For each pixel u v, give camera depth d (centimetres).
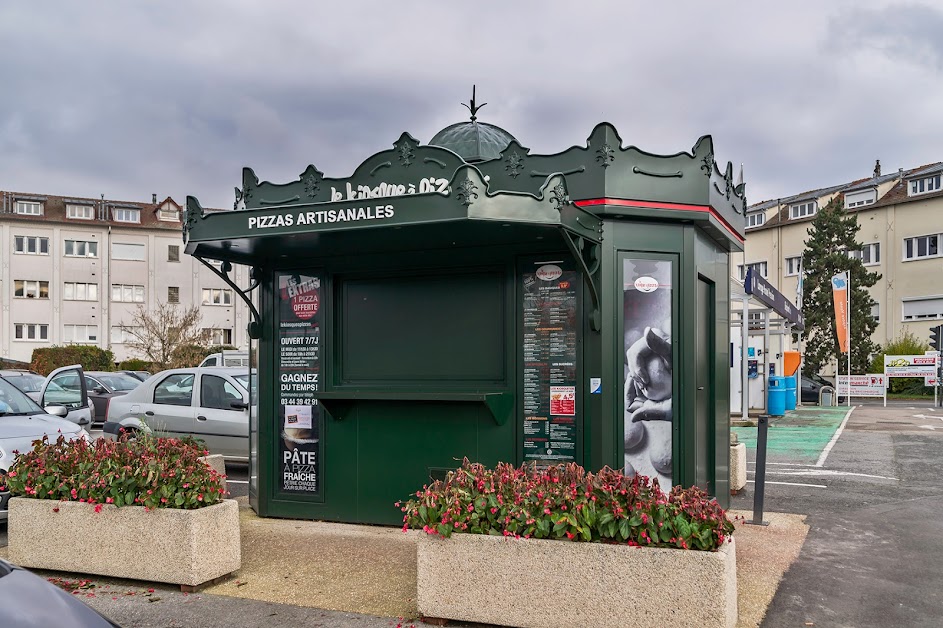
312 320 796
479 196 569
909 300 4138
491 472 522
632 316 687
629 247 689
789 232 4772
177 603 528
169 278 5166
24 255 4950
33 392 1692
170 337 3891
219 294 5272
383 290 777
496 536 473
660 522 448
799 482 1062
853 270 4153
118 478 574
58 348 3728
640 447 681
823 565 625
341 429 778
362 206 607
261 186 794
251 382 843
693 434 693
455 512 480
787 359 2645
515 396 706
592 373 675
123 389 1950
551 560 459
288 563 622
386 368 772
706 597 430
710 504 456
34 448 630
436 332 753
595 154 677
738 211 840
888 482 1059
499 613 470
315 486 788
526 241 702
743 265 5053
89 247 5053
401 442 752
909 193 4191
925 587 568
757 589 555
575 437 684
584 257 680
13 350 4897
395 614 505
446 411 732
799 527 762
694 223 709
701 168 699
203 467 587
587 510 461
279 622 491
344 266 782
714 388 799
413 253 752
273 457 806
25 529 593
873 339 4294
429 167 716
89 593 550
